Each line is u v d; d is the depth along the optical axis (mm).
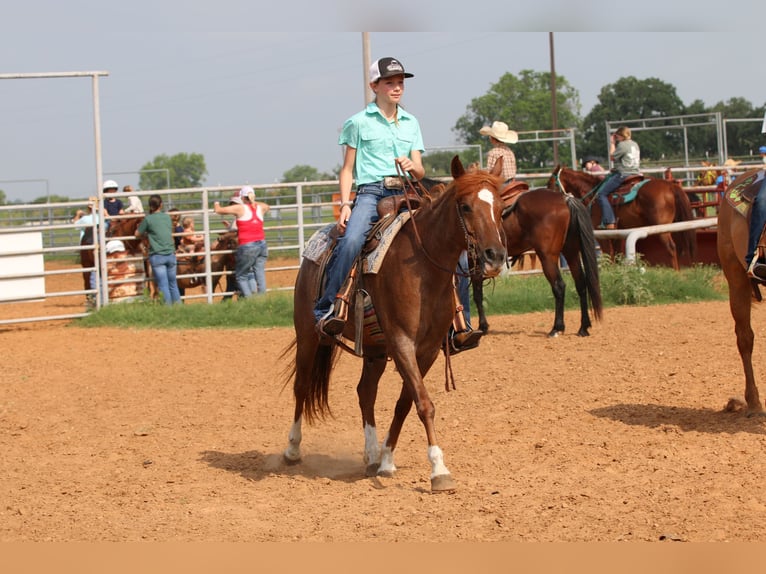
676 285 21375
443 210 8102
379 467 9039
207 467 9688
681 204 23781
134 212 24172
